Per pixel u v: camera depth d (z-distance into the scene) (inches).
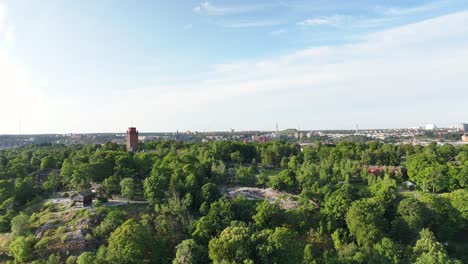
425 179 6136.8
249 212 4581.7
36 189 5639.8
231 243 3570.4
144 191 5059.1
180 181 5118.1
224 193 5659.5
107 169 5767.7
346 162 7258.9
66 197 5383.9
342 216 4534.9
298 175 6146.7
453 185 5890.8
